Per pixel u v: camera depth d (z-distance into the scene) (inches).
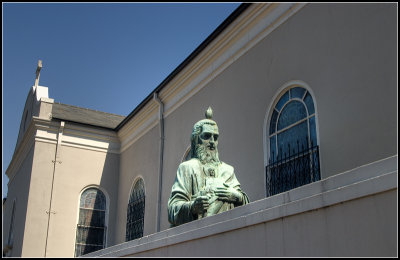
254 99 457.4
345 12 367.2
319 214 176.2
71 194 714.8
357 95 340.8
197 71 559.8
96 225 722.8
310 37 398.9
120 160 764.6
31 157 714.8
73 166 728.3
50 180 705.6
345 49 360.2
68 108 826.2
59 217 697.0
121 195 732.0
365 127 329.1
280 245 188.7
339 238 167.2
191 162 311.1
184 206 282.7
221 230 220.2
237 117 477.1
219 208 280.7
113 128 765.9
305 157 383.9
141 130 698.8
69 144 733.9
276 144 423.5
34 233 673.6
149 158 657.0
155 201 611.5
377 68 329.1
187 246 242.2
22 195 730.2
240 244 208.4
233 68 498.9
